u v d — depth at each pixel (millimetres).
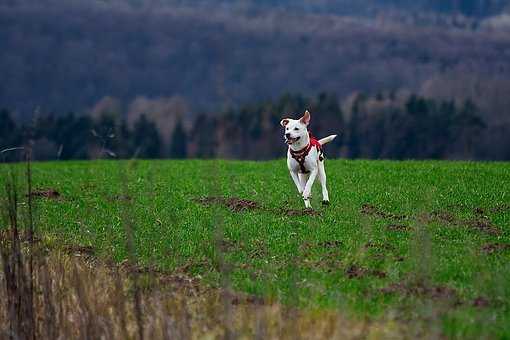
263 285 12594
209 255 14492
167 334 10695
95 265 14375
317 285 12398
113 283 12969
